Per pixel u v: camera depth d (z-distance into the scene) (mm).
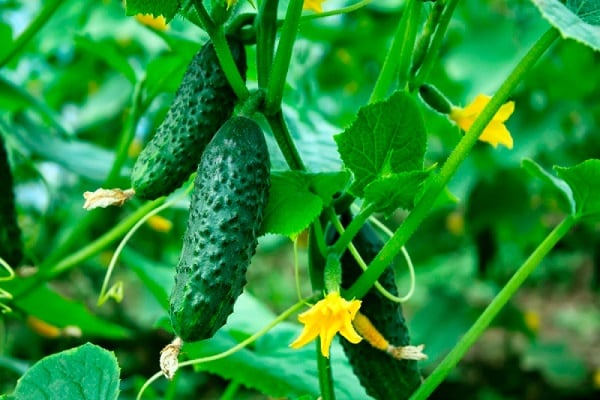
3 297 957
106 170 1154
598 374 2480
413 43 834
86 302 2373
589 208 838
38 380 763
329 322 728
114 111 2021
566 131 2064
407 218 786
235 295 717
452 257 2627
